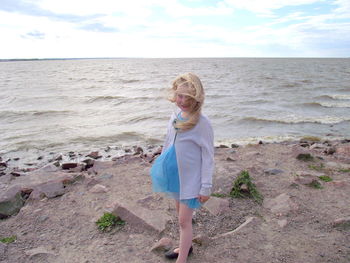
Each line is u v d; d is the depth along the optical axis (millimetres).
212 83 34344
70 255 3164
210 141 2477
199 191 2500
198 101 2357
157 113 15930
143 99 21188
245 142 10578
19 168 8156
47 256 3133
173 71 69875
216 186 4707
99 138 11344
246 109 17047
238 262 2986
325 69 78062
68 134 11852
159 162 2676
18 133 11961
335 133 12102
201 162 2510
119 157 8594
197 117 2430
